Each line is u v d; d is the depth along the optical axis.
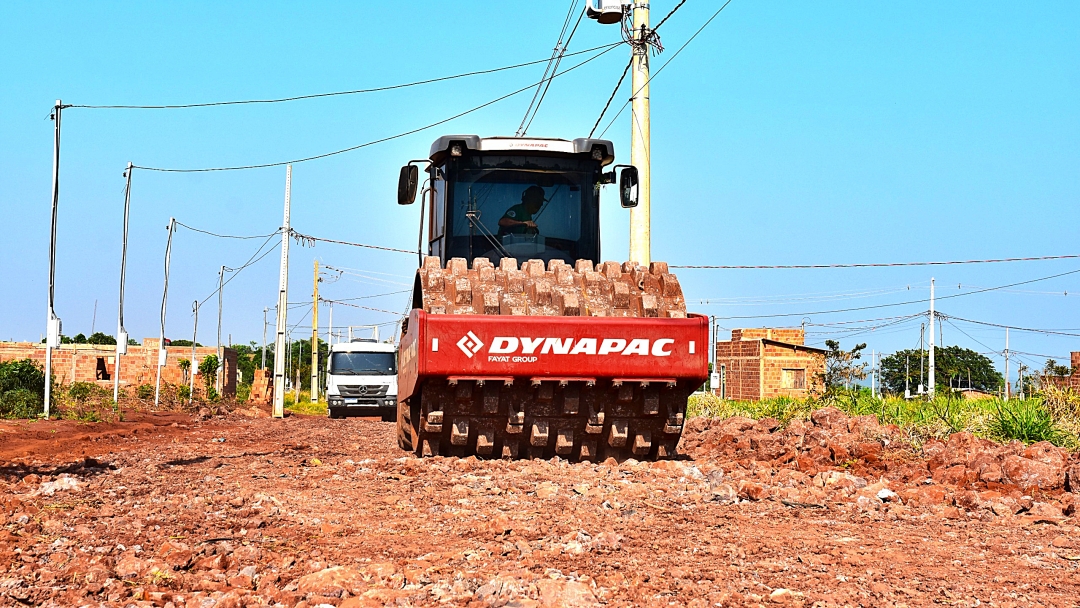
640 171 18.67
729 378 50.28
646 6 18.83
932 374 48.88
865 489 8.76
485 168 12.66
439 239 12.77
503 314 10.34
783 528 7.16
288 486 9.30
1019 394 19.25
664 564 5.86
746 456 12.37
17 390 22.31
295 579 5.48
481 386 10.12
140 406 30.41
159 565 5.65
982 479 9.39
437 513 7.70
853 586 5.32
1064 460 10.03
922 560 6.08
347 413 34.72
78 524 7.08
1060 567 5.90
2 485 9.31
